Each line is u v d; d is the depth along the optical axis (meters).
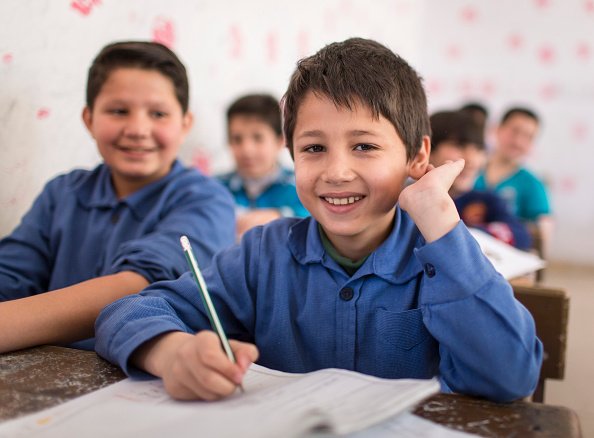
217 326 0.59
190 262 0.61
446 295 0.63
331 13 2.92
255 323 0.81
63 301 0.80
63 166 1.38
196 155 2.06
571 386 2.03
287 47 2.57
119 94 1.11
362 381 0.56
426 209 0.66
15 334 0.73
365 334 0.75
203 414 0.51
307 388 0.55
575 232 4.04
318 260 0.78
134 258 0.94
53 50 1.32
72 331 0.79
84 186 1.16
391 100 0.74
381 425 0.51
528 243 1.77
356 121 0.72
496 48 4.04
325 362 0.76
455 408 0.55
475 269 0.63
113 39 1.51
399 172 0.76
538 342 0.64
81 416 0.53
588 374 2.15
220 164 2.23
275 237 0.83
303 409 0.49
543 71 3.99
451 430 0.50
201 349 0.55
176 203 1.13
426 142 0.83
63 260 1.10
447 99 4.15
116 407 0.54
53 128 1.34
